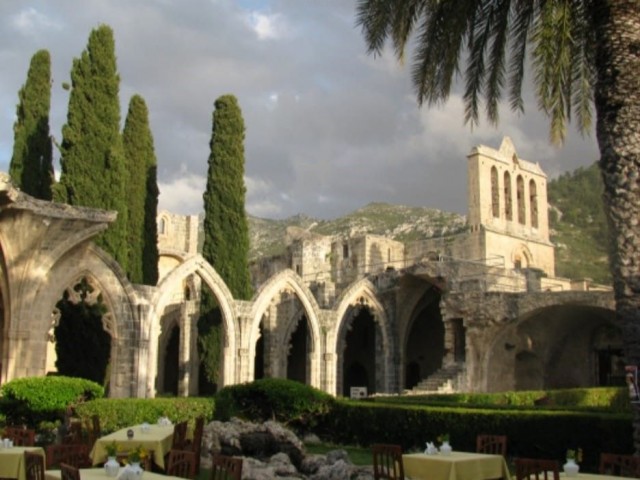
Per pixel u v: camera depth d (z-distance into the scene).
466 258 49.44
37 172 33.78
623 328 13.46
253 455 17.25
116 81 33.00
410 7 16.75
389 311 45.25
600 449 17.28
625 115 13.73
